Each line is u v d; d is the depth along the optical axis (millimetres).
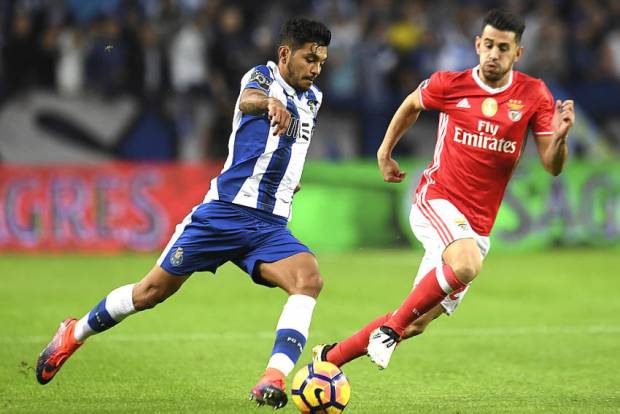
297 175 20641
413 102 22875
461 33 63750
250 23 62156
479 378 24359
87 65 56344
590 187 56250
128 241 52688
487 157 22188
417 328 22375
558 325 33094
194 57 56844
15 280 42500
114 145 55938
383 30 62375
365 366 25938
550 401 21281
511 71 22328
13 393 21812
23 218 52156
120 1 59969
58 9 58344
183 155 56625
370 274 45594
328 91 59375
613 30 66188
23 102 54938
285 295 39531
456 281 20328
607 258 51812
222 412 19969
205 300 37906
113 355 26922
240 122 20391
